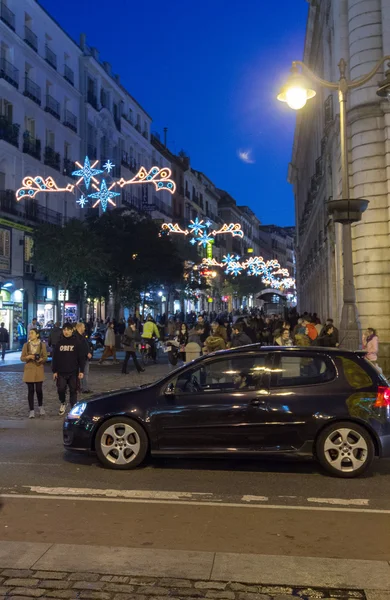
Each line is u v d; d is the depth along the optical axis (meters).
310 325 16.22
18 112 32.44
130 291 33.88
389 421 6.99
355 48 17.47
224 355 7.50
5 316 30.80
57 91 37.38
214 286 77.56
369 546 4.61
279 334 17.92
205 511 5.56
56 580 3.83
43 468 7.41
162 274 35.25
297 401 7.09
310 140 36.38
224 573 3.91
